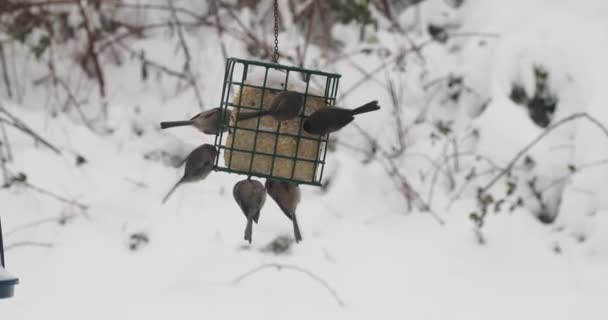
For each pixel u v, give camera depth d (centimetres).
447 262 1042
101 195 1126
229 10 1372
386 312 920
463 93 1315
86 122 1310
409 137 1288
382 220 1144
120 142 1268
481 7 1396
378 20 1447
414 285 986
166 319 868
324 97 734
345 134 1294
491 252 1068
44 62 1396
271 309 906
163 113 1320
